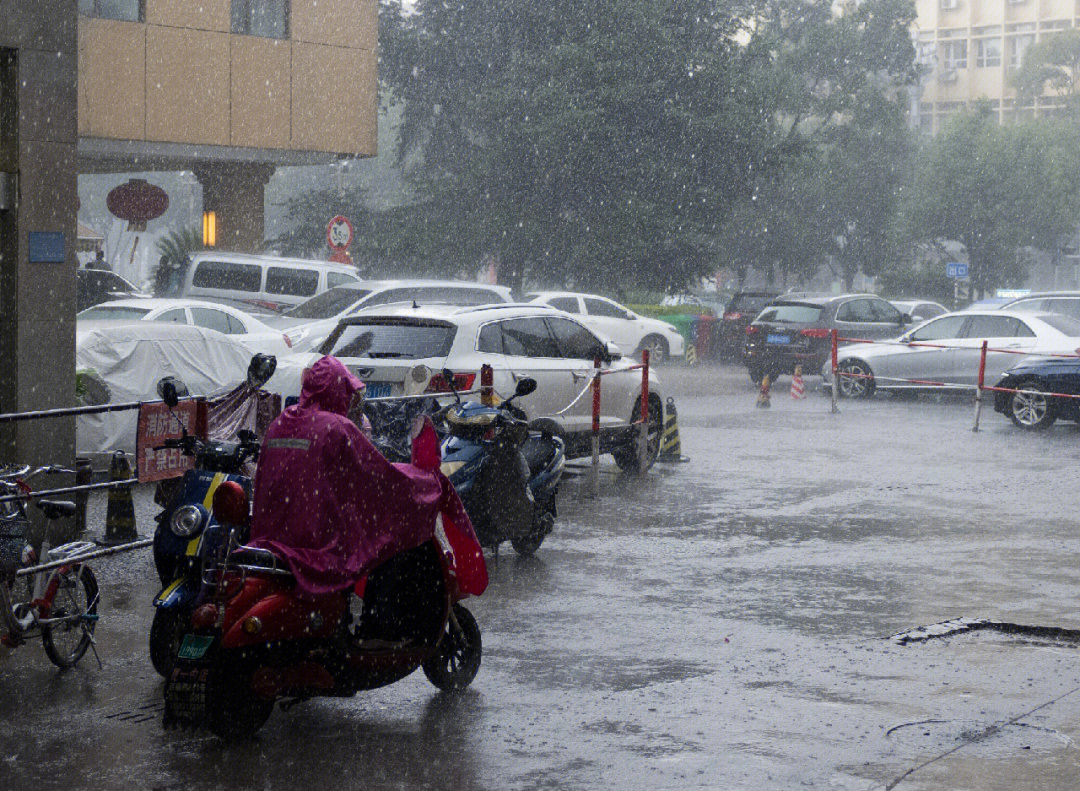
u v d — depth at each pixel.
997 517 11.82
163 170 32.88
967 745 5.78
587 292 38.72
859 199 59.31
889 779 5.35
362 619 6.43
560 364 13.23
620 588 8.98
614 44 36.44
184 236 34.44
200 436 8.70
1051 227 65.19
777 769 5.47
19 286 9.70
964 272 51.34
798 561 9.88
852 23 58.69
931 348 21.42
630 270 38.19
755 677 6.86
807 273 62.34
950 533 11.05
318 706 6.42
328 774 5.44
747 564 9.77
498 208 36.88
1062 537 10.87
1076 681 6.80
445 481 6.46
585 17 37.19
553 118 35.62
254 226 30.03
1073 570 9.55
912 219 65.00
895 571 9.53
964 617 8.12
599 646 7.48
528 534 9.81
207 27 26.61
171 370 13.72
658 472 14.71
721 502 12.64
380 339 12.51
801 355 26.31
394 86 40.25
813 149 41.34
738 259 60.00
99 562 9.59
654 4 37.31
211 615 5.57
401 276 37.75
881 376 24.02
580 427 13.52
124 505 10.17
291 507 5.85
